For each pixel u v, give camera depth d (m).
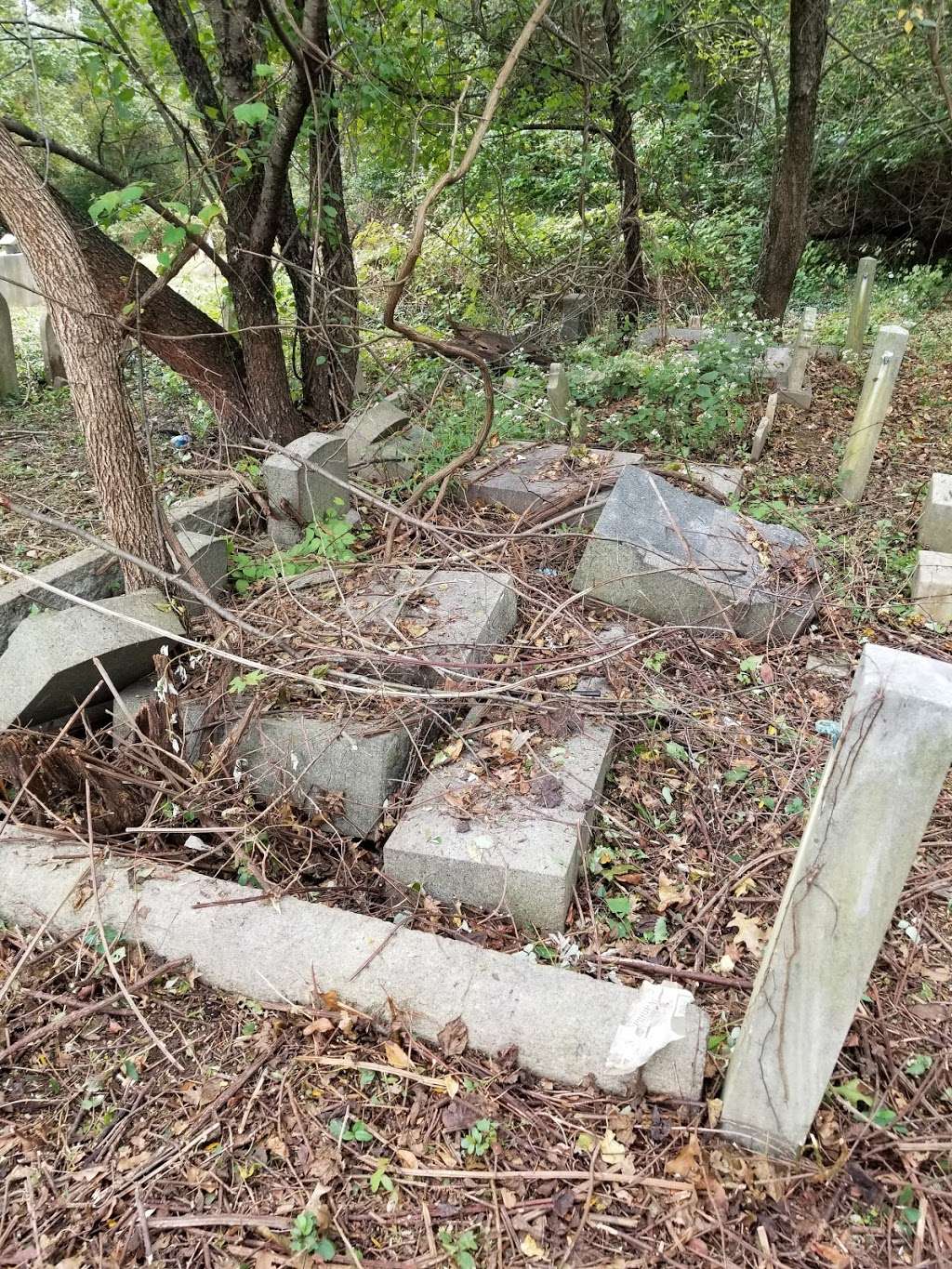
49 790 3.10
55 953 2.67
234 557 4.59
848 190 14.41
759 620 4.23
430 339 4.09
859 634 4.32
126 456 3.75
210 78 5.30
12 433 7.11
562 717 3.45
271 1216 1.98
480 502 5.36
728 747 3.55
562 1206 1.99
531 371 7.72
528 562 4.73
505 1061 2.27
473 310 10.04
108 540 4.25
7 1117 2.24
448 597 4.08
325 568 4.40
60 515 5.51
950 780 3.43
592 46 9.27
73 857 2.82
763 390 7.61
